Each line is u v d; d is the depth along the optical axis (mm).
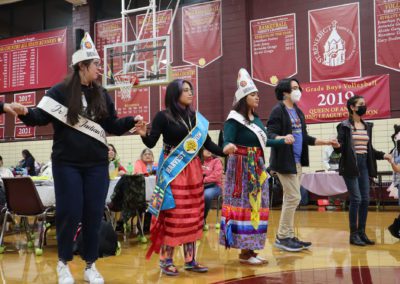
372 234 4707
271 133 3557
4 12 11336
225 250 3988
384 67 8023
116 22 10094
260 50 8938
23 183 4027
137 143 9766
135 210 4656
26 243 4754
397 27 7957
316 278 2809
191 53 9406
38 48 10867
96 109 2684
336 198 7852
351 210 4094
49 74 10727
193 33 9406
